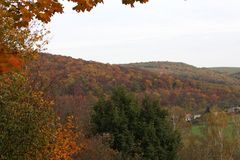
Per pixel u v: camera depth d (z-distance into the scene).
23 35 11.55
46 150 13.57
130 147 32.78
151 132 34.09
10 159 12.48
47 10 5.05
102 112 34.06
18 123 12.52
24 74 13.50
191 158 51.47
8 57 4.47
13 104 12.43
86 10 5.26
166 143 35.38
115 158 29.06
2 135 12.24
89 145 25.48
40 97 13.44
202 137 70.44
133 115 34.44
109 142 31.64
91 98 48.44
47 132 13.43
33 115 12.75
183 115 71.06
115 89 35.31
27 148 12.73
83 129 32.25
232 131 72.56
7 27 6.08
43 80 16.70
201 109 84.56
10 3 5.07
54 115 13.82
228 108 88.81
